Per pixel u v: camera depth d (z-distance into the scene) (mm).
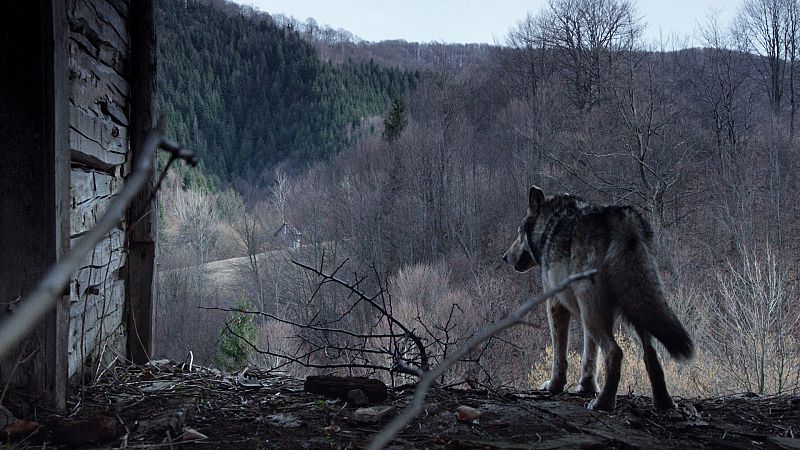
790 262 29672
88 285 5320
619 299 4949
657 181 33031
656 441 4523
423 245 46844
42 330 4355
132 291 6750
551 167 44781
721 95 45969
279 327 27766
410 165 51062
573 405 5320
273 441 4293
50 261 4340
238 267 51344
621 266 4934
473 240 46219
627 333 19156
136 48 6613
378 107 133875
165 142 759
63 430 4016
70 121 4820
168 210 65500
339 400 5324
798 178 37031
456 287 38594
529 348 25328
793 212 34156
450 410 5145
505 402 5484
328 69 137625
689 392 17734
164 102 114500
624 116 34844
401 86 145000
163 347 38219
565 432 4645
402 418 899
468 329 27531
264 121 122312
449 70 69000
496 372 20484
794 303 23250
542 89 55438
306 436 4418
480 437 4449
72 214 4984
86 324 5336
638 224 5047
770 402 5891
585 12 57406
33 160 4328
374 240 45188
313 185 54094
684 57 48656
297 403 5191
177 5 138375
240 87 129000
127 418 4555
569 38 59531
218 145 116500
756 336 17578
